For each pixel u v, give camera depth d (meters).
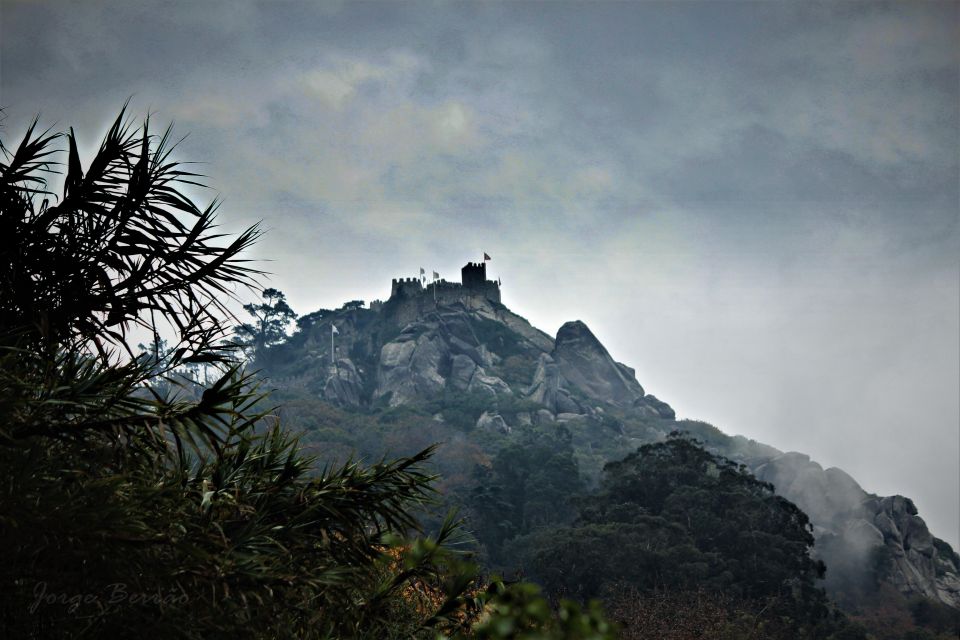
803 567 97.19
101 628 8.27
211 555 8.68
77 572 8.15
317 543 10.35
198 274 11.15
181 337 10.48
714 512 106.12
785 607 88.88
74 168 10.96
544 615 3.91
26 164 10.78
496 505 137.25
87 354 10.29
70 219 11.19
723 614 64.50
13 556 7.89
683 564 89.81
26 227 10.70
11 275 10.53
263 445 10.95
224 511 9.97
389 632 10.25
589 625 3.79
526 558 108.94
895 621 158.50
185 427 9.29
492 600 4.05
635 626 52.91
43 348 10.07
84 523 8.07
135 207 11.08
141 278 11.02
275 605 9.43
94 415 9.17
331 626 9.95
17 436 8.59
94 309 10.76
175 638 8.37
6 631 7.91
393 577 10.68
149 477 9.59
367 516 10.89
